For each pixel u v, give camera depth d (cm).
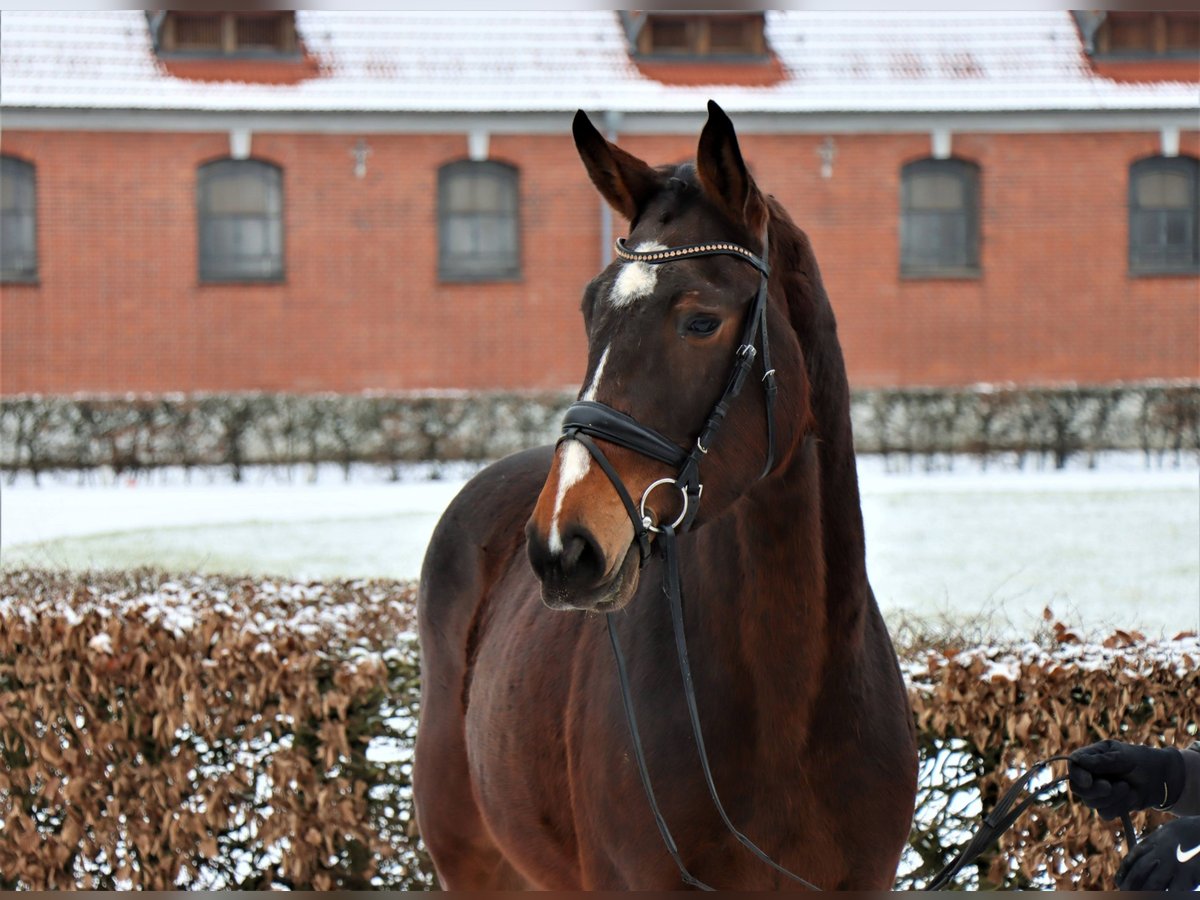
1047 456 1916
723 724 271
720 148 254
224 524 1382
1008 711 429
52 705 484
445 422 1886
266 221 2098
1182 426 1925
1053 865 431
